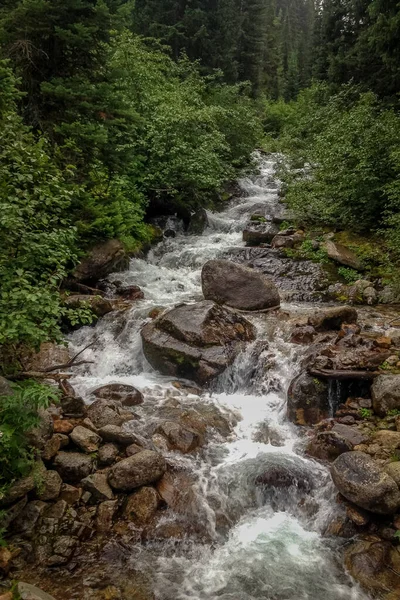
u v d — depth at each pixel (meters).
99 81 10.84
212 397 6.72
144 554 4.15
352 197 11.85
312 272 11.02
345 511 4.48
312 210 13.14
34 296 4.23
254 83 36.72
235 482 5.00
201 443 5.61
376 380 5.84
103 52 10.56
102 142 9.83
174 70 20.44
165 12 27.45
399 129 11.64
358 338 6.96
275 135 29.09
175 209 14.80
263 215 14.59
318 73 27.73
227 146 17.30
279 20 65.12
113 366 7.62
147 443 5.31
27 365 6.79
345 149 11.97
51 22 9.58
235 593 3.81
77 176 9.94
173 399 6.52
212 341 7.11
